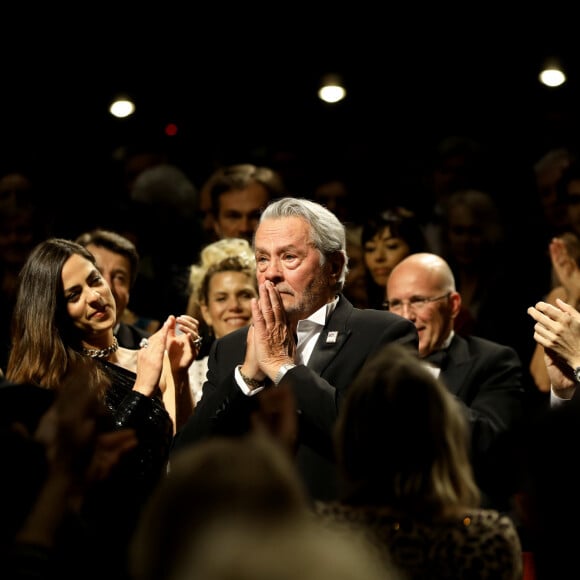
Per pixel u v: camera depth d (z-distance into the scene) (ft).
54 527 26.73
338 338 37.50
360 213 70.90
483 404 45.57
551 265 64.13
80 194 72.90
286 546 16.08
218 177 64.64
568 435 23.41
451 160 71.41
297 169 73.20
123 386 40.57
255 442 19.07
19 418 28.94
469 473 26.71
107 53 75.05
